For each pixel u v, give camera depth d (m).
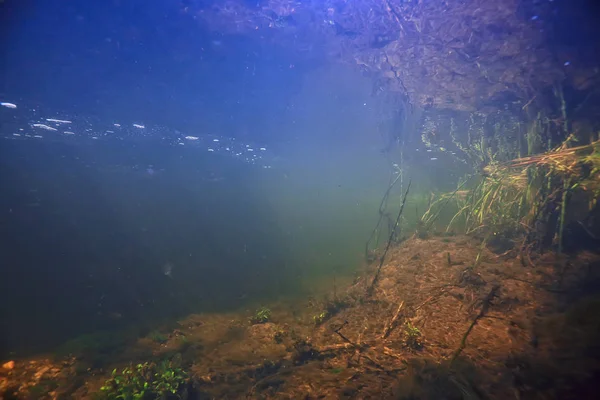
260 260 8.57
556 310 4.03
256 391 3.38
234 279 7.38
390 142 15.38
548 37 6.54
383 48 9.94
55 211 8.81
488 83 9.35
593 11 5.61
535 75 7.64
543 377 2.72
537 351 3.16
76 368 3.99
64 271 6.56
